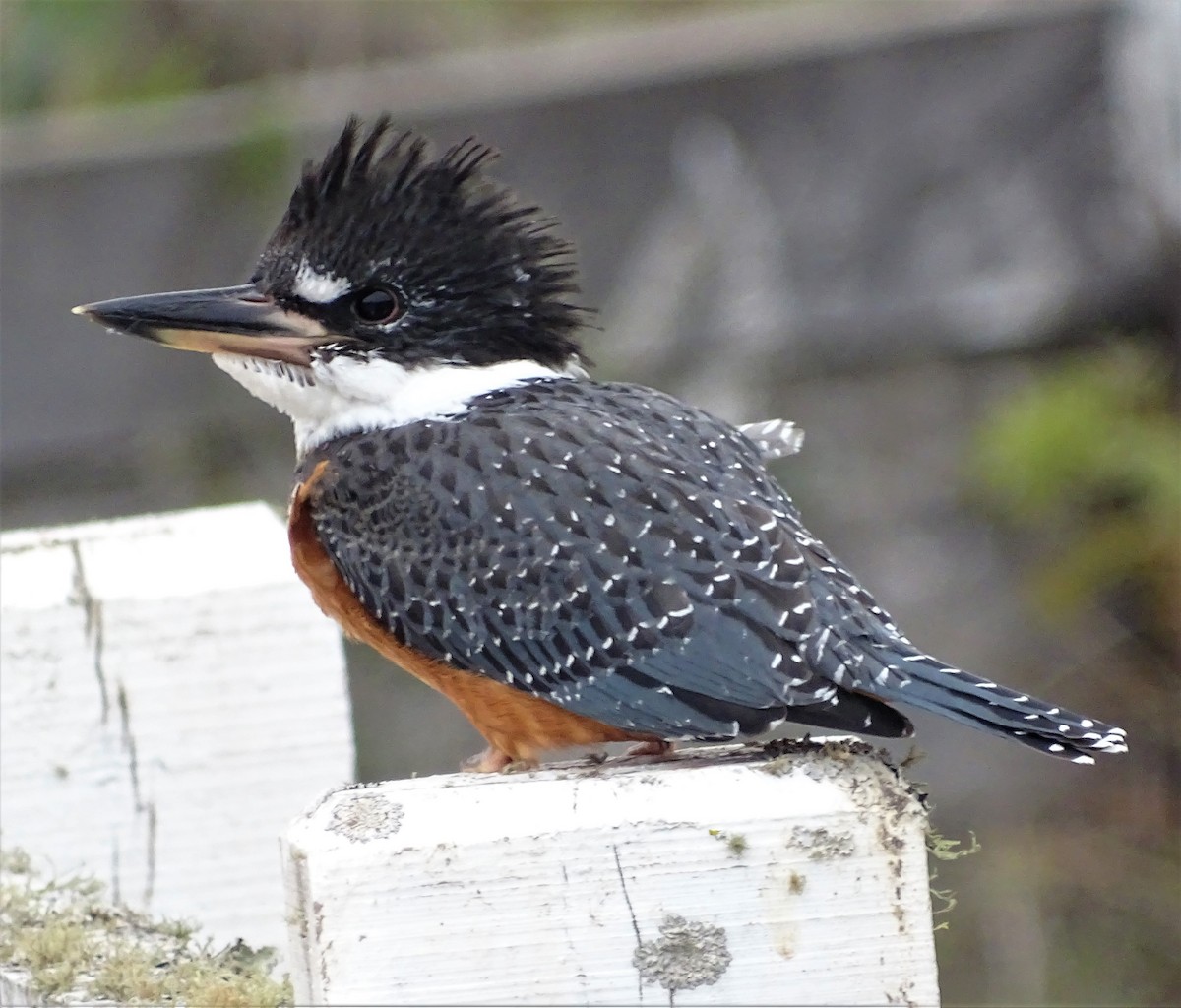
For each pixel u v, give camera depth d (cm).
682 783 434
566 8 1584
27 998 536
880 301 1273
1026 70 1259
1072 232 1266
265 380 664
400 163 660
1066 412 1243
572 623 580
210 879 671
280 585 672
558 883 418
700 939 421
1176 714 1270
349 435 667
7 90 1493
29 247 1255
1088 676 1291
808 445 1289
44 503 1277
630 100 1267
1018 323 1271
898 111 1266
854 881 423
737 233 1263
